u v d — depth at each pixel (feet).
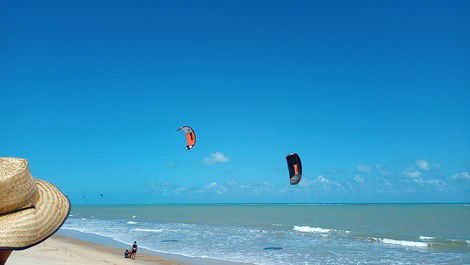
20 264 48.65
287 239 103.30
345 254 76.23
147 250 82.12
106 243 94.68
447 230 132.05
